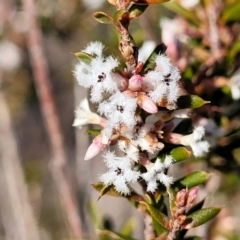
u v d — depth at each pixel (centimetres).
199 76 25
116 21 19
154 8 38
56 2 43
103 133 19
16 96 57
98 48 20
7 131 44
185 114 20
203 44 27
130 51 19
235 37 27
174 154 20
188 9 27
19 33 50
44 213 65
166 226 20
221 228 30
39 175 59
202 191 26
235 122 27
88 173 41
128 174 19
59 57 58
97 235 28
